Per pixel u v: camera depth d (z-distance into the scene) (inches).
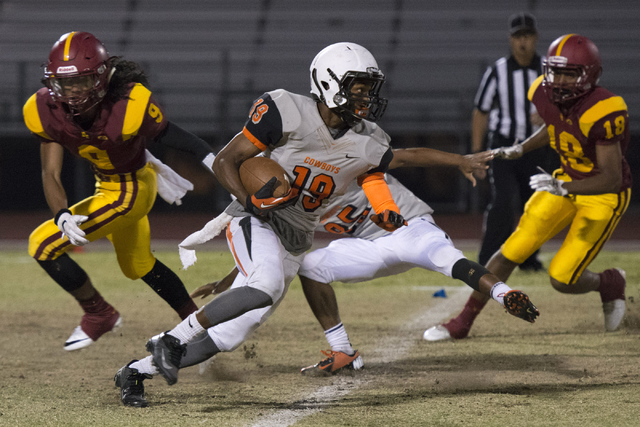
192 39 2615.7
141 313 768.3
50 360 550.6
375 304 800.3
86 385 466.0
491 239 900.6
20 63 2119.8
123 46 2608.3
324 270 510.3
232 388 455.2
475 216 2042.3
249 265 412.5
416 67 2477.9
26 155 2128.4
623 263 1096.2
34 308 799.7
